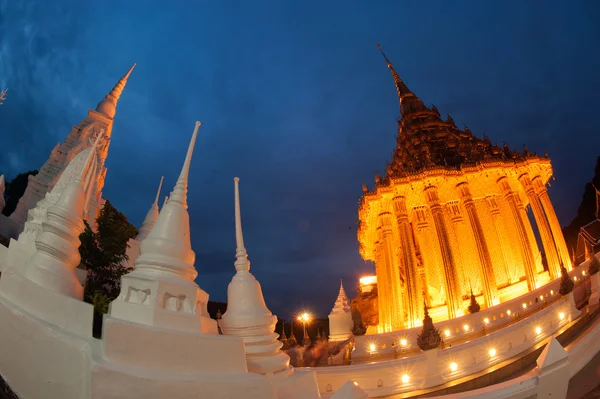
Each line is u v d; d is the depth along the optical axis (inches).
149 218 1191.6
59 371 249.9
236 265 414.9
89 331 269.1
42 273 311.1
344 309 1480.1
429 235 1502.2
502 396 288.7
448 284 1278.3
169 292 298.4
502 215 1508.4
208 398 257.6
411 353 1021.8
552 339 307.0
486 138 1705.2
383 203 1573.6
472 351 746.2
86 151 544.4
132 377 239.6
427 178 1439.5
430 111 1881.2
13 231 998.4
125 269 573.3
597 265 815.1
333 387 639.8
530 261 1342.3
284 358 378.9
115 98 1569.9
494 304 1253.7
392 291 1451.8
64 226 336.2
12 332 273.6
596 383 381.1
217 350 284.7
